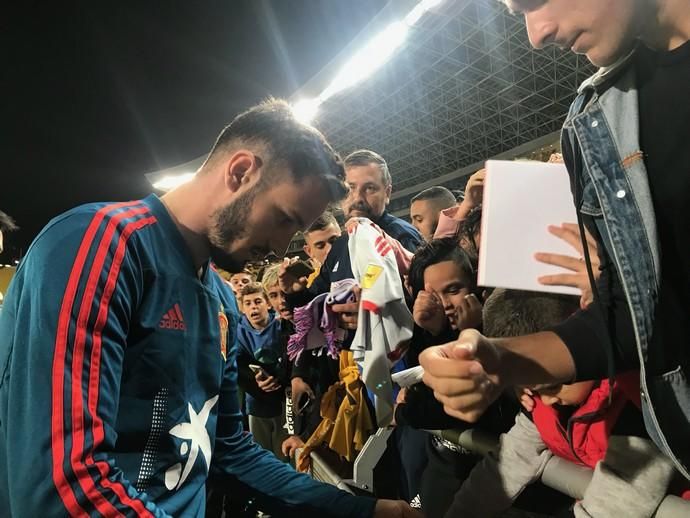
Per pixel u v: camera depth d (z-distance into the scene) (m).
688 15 0.51
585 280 0.63
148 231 0.75
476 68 10.29
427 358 0.50
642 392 0.56
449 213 1.45
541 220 0.67
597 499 0.66
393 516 0.89
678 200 0.53
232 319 0.98
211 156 0.82
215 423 0.85
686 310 0.55
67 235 0.65
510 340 0.59
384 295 1.29
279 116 0.79
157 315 0.73
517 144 12.76
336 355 1.51
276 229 0.81
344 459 1.55
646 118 0.55
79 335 0.59
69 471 0.53
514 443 0.84
